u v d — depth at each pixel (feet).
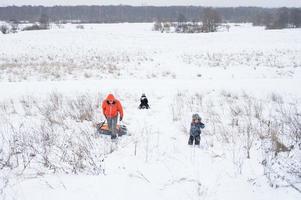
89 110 50.75
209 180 27.32
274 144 34.78
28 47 170.50
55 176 28.17
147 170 29.43
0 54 148.46
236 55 140.67
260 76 99.96
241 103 58.29
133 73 103.35
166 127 44.80
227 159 32.14
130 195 24.61
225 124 45.50
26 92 66.08
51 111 50.96
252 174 28.37
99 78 93.66
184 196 24.53
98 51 157.99
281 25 366.22
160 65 118.21
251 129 40.83
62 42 190.29
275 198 24.13
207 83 77.56
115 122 39.78
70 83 76.74
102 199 23.99
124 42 192.03
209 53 147.74
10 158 32.17
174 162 31.53
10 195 24.53
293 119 45.78
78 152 32.78
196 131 36.58
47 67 109.19
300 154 32.42
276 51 150.10
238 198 24.22
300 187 25.75
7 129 41.93
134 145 37.01
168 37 215.31
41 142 36.83
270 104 57.52
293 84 75.05
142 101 55.01
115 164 31.04
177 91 68.49
